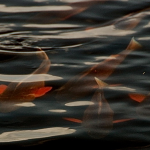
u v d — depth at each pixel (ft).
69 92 37.91
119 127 33.65
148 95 37.52
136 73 40.86
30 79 39.34
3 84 38.37
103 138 32.60
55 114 35.19
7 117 34.86
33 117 34.91
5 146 31.91
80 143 32.14
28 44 46.98
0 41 47.55
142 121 34.35
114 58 43.52
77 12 54.75
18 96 36.86
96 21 52.80
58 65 42.34
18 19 53.11
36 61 43.09
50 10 55.16
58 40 47.85
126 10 55.11
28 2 57.57
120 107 35.99
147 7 55.72
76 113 35.27
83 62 42.93
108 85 38.93
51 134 33.12
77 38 48.24
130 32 49.29
